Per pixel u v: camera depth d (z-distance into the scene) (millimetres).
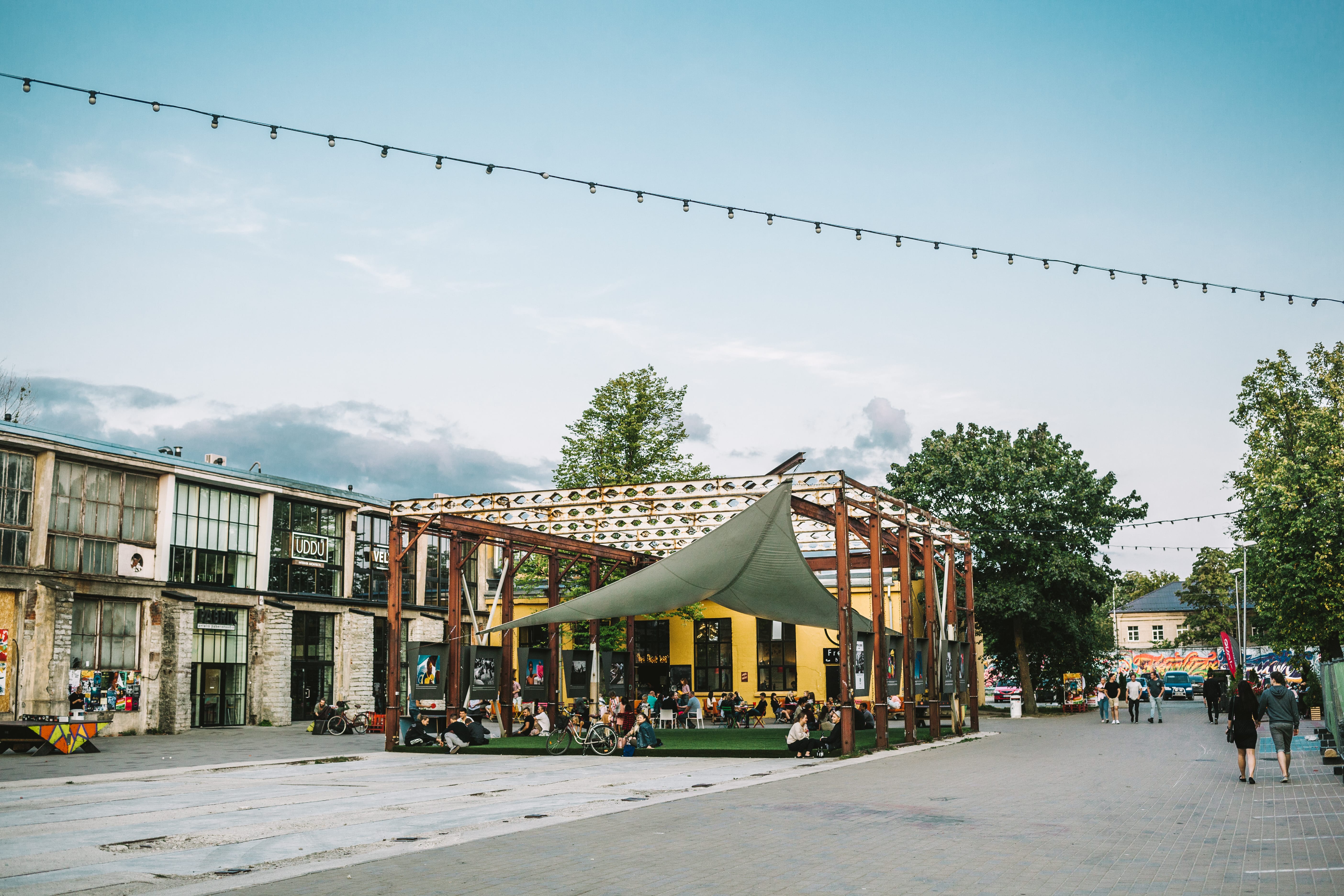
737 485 24016
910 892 7973
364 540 43281
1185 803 13570
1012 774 17828
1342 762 18344
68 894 8031
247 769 20625
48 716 27094
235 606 37000
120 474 33375
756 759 22031
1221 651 77000
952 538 31047
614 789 15734
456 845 10250
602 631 41156
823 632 45531
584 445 39656
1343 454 39531
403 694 40094
